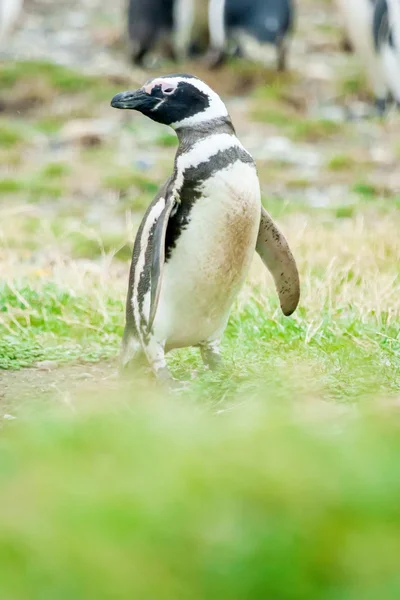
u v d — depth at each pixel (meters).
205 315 19.77
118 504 7.57
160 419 12.61
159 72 66.94
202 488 7.91
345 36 73.25
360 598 6.57
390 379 19.36
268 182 47.62
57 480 8.31
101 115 59.12
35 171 49.19
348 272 28.70
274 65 67.94
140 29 67.12
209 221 18.81
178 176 18.98
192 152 18.91
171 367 21.75
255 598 6.65
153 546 6.99
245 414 13.08
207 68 66.69
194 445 9.53
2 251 32.94
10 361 22.77
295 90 63.91
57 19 81.38
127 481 8.18
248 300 25.75
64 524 7.26
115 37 74.50
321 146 55.31
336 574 6.77
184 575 6.76
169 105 19.11
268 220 19.98
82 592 6.64
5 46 72.38
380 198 44.62
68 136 54.50
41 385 21.11
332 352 21.34
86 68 67.00
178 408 16.66
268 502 7.59
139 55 67.94
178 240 19.00
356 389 18.58
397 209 41.56
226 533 7.13
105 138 54.53
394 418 11.58
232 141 19.02
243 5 65.44
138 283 19.64
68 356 23.31
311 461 8.62
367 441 9.45
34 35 76.25
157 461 8.83
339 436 9.74
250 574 6.76
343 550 6.89
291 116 59.38
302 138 56.09
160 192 19.75
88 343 24.58
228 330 24.34
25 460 9.34
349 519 7.26
